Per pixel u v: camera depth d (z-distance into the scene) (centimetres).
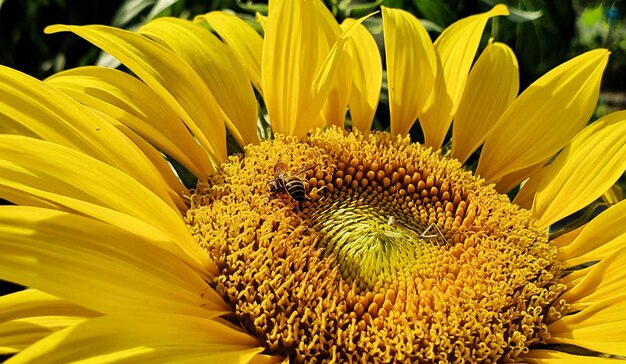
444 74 28
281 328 20
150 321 16
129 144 21
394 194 25
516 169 27
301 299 20
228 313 20
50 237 16
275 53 25
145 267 18
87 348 15
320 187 25
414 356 20
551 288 22
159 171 23
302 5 25
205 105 25
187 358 16
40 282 16
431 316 21
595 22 62
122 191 19
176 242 19
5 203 31
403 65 27
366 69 28
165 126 24
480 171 27
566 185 26
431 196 25
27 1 37
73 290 16
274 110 26
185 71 25
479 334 21
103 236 17
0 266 15
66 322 17
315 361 19
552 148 27
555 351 21
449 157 28
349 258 22
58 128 20
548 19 35
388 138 27
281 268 21
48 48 38
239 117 26
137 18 35
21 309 17
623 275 22
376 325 20
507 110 27
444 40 29
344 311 20
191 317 17
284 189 22
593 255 23
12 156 18
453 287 21
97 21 37
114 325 16
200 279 19
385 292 21
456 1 36
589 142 26
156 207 19
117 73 24
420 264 22
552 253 23
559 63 35
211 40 26
